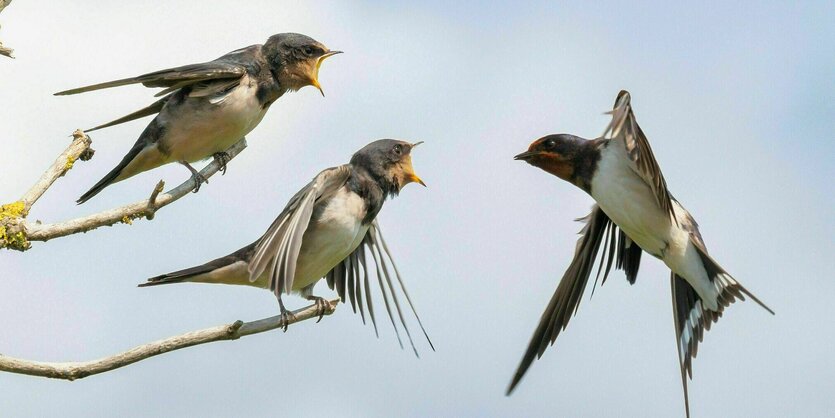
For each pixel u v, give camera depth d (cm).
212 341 1001
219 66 1452
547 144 1162
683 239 1127
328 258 1215
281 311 1073
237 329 1009
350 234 1216
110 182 1498
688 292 1159
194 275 1181
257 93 1488
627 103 955
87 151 1212
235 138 1498
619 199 1135
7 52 1145
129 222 1143
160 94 1419
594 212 1230
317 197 1202
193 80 1438
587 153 1153
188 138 1467
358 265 1329
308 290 1252
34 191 1145
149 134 1473
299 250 1152
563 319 1200
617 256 1245
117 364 959
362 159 1250
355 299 1322
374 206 1246
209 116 1454
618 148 1141
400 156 1264
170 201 1166
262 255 1085
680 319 1154
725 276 1121
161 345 973
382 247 1310
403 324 1276
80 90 1252
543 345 1182
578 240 1235
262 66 1495
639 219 1132
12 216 1104
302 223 1107
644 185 1123
